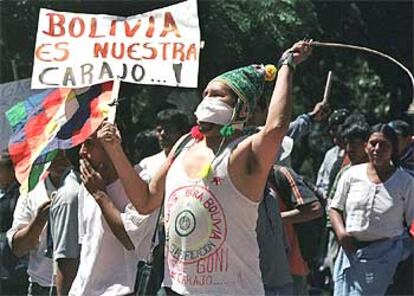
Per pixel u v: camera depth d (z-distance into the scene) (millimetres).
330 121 12219
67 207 8836
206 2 15047
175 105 15430
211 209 6504
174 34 7629
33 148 7879
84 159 7801
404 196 10078
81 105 7812
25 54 15141
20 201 9438
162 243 8867
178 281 6582
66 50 7746
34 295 9586
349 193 10203
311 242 10734
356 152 10703
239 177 6465
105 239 7758
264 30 15289
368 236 10102
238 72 6672
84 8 14789
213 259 6508
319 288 12180
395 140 10117
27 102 7973
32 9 14867
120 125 15531
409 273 10164
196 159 6617
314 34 17688
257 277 6594
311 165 18828
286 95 6430
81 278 7848
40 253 9484
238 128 6648
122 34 7711
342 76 19734
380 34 19531
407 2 19281
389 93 19891
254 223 6555
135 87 15516
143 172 9203
